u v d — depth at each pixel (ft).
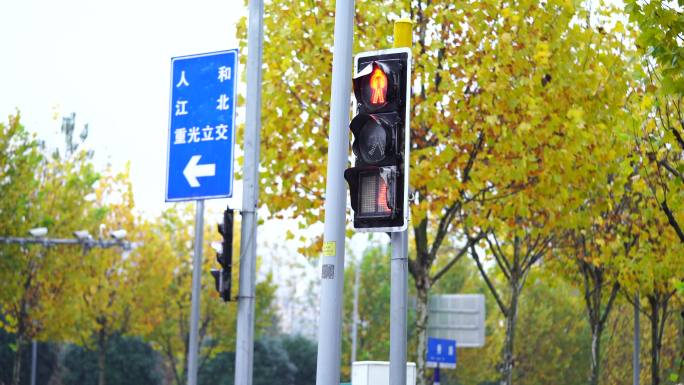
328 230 55.98
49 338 296.30
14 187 241.96
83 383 366.02
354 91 54.80
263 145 111.14
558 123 108.47
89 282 267.39
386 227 53.67
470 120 106.01
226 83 79.46
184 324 335.26
